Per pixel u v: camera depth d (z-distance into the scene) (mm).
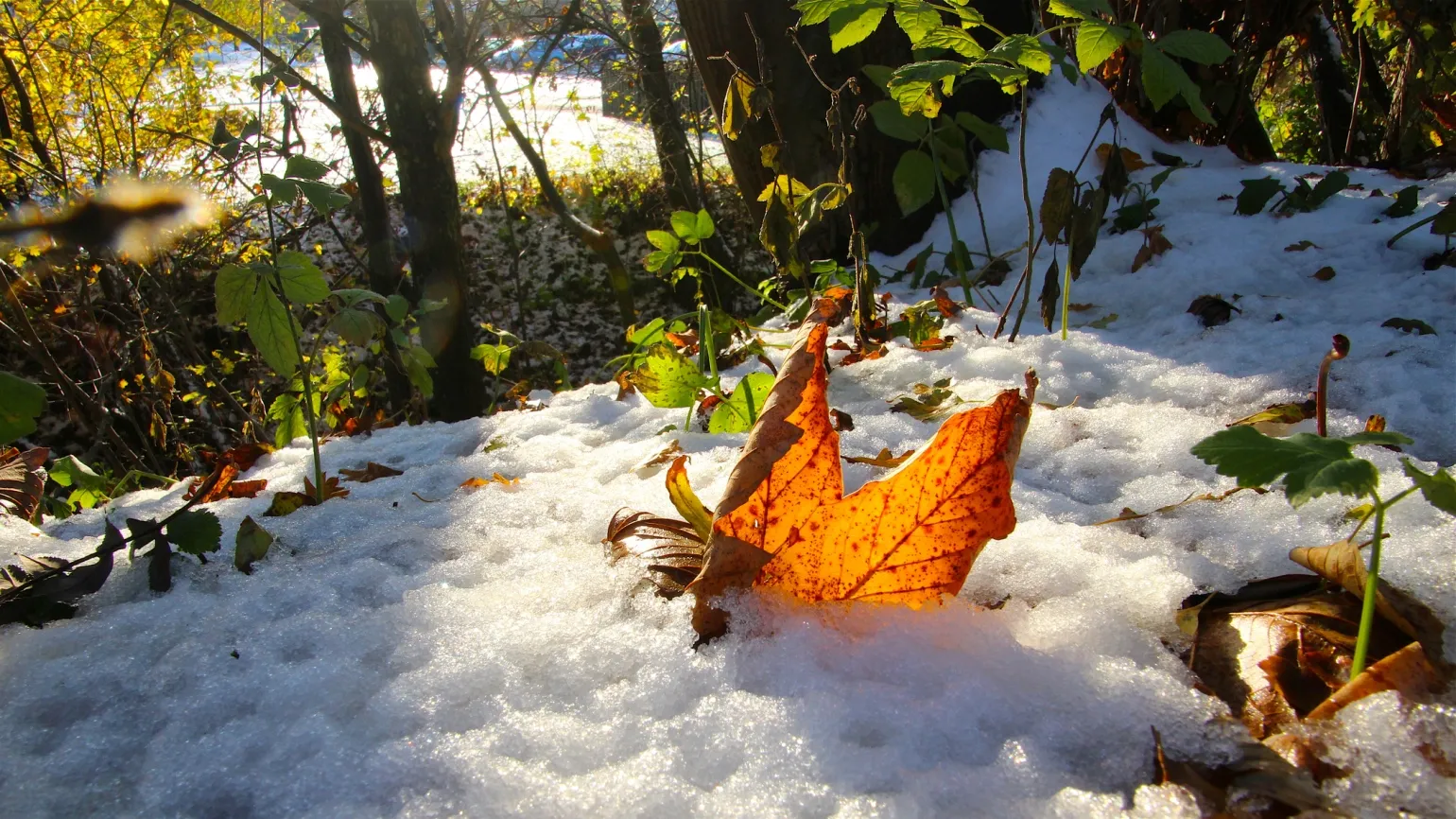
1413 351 707
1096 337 863
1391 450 554
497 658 407
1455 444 580
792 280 1235
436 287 1803
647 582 461
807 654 393
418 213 1786
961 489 403
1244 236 1040
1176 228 1091
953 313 973
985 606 438
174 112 2580
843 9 721
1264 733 349
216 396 2488
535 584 470
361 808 332
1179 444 602
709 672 389
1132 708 352
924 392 761
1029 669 376
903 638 397
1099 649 394
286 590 486
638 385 703
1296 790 316
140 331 1979
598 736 360
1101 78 1529
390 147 1758
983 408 394
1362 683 345
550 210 3535
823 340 416
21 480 692
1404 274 891
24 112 2070
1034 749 336
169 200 135
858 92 875
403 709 380
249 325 629
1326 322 805
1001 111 1348
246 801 344
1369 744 326
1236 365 742
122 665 433
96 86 2434
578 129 3973
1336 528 467
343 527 588
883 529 413
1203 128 1615
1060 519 521
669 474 464
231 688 403
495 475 655
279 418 982
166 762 365
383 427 1042
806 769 334
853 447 644
